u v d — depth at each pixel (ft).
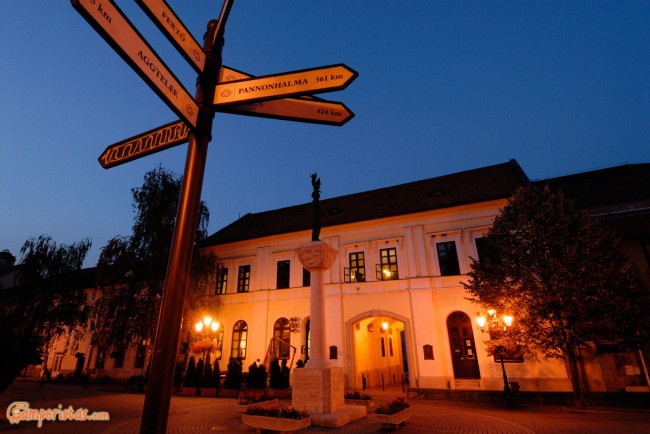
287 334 73.05
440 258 65.05
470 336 59.26
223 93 7.94
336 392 34.78
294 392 34.12
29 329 58.34
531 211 45.80
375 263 69.15
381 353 80.53
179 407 43.91
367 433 29.35
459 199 68.85
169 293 6.14
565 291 39.86
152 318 60.70
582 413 39.81
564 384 51.11
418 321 62.03
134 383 74.08
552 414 39.52
